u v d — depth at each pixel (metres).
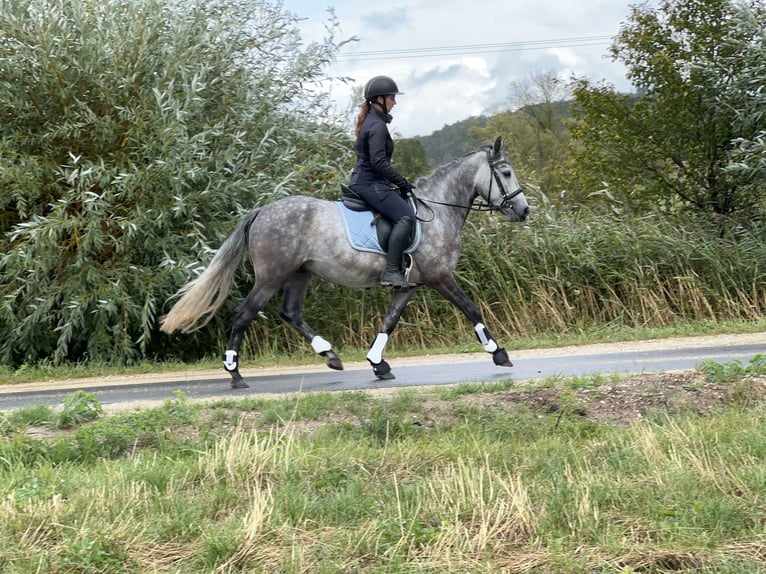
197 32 13.00
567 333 12.97
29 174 11.79
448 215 8.92
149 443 6.44
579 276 13.66
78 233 11.98
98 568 4.07
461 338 12.98
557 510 4.56
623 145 16.59
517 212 9.08
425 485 5.01
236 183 12.26
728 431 5.83
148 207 12.21
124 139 12.41
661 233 14.13
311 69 13.89
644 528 4.35
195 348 13.30
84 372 11.40
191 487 5.25
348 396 7.46
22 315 12.16
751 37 15.34
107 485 5.07
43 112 12.35
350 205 8.66
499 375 8.77
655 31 16.39
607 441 5.87
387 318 8.93
